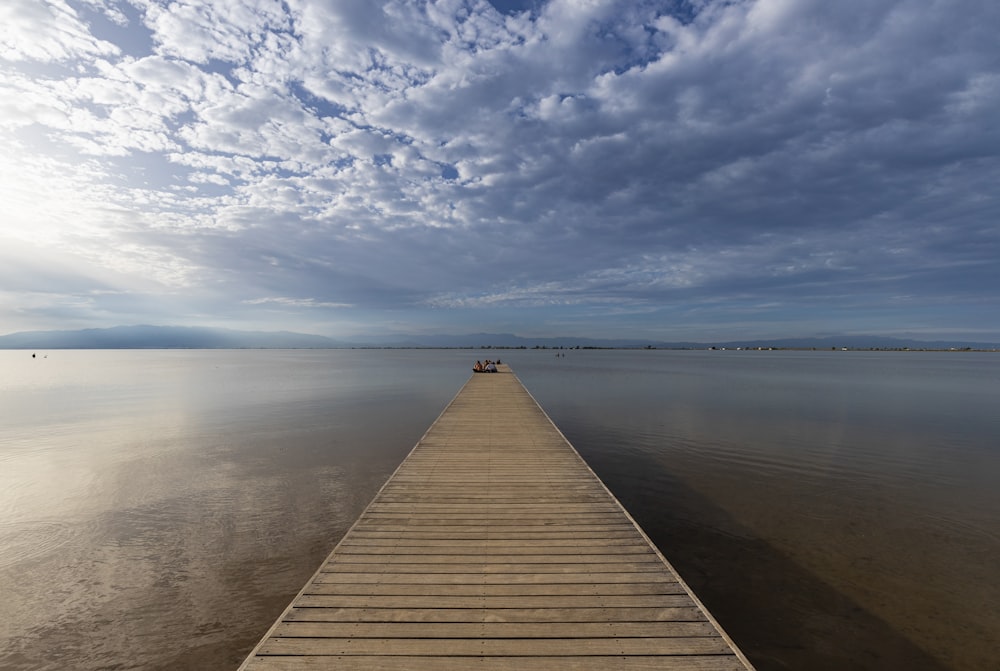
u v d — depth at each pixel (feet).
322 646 10.19
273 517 24.43
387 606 11.70
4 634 14.99
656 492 28.37
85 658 13.91
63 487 29.22
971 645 14.56
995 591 17.56
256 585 17.90
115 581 18.15
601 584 12.85
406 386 95.45
